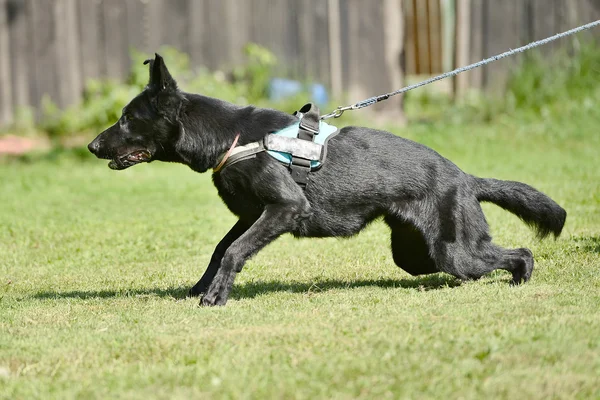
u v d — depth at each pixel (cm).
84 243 1384
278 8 2484
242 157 899
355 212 947
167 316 859
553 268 1036
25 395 621
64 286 1101
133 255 1294
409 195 953
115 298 991
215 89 2389
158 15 2433
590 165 1919
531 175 1817
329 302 896
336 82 2519
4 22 2369
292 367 654
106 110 2367
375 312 829
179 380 634
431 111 2683
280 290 1006
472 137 2314
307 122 930
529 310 798
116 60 2433
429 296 908
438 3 2755
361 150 944
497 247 988
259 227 901
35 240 1415
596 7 2548
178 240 1384
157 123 921
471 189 991
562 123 2388
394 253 1023
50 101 2416
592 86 2520
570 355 662
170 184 1962
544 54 2567
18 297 1025
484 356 663
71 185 1953
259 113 928
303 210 910
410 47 2797
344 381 619
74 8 2397
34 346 752
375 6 2492
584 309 798
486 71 2567
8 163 2211
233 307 889
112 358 708
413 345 695
